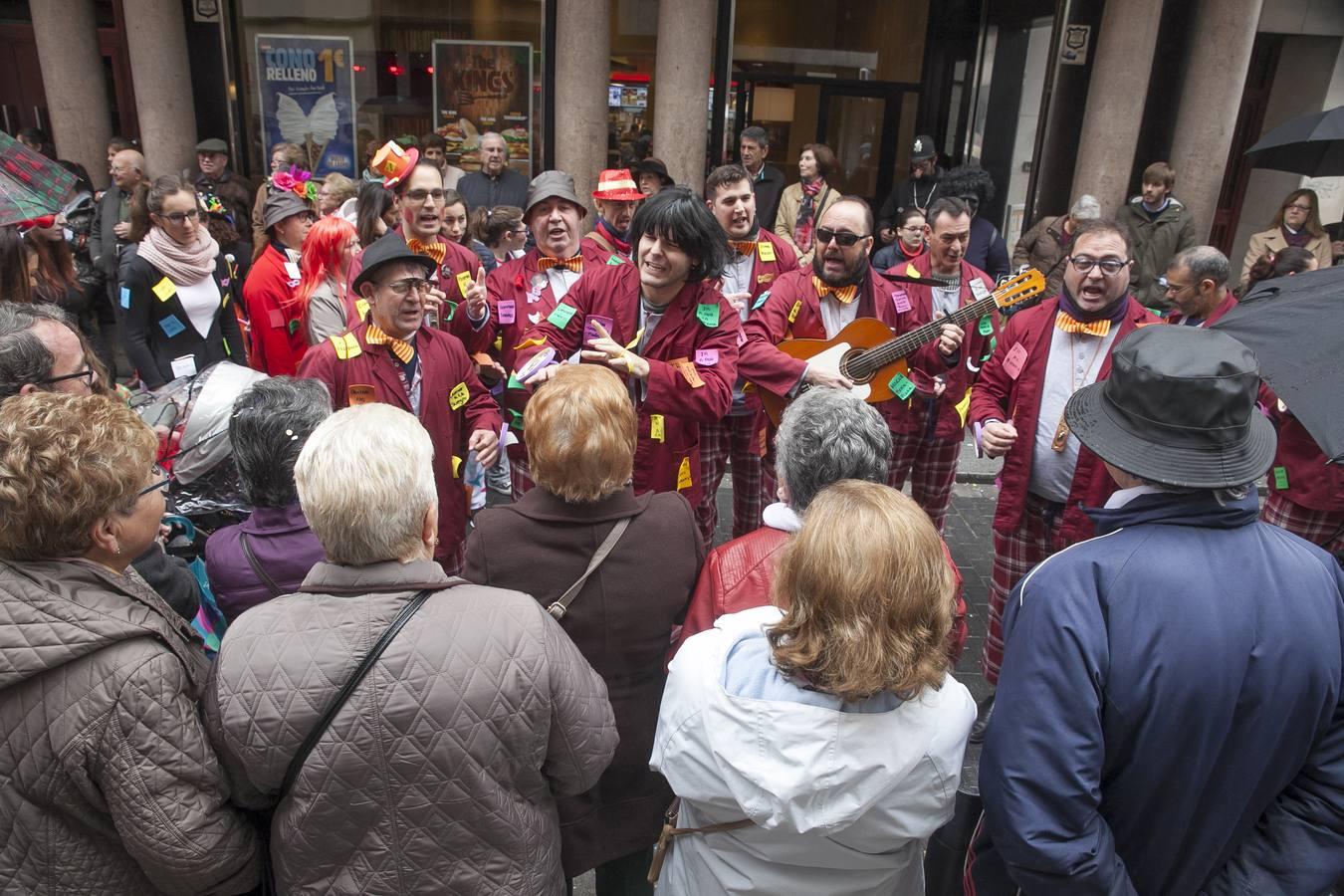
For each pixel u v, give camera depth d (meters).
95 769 1.36
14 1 8.83
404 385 2.94
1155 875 1.49
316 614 1.43
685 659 1.53
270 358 4.15
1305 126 4.12
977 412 3.31
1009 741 1.42
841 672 1.35
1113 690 1.41
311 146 8.65
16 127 9.11
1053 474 3.21
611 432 1.87
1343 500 3.26
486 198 6.90
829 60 9.12
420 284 2.81
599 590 1.90
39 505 1.37
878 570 1.36
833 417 1.93
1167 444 1.46
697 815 1.60
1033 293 3.76
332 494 1.44
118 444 1.45
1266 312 1.93
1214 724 1.39
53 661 1.32
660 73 7.57
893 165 9.51
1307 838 1.46
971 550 4.99
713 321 3.13
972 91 9.14
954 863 2.07
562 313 3.21
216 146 7.38
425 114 8.70
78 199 6.52
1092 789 1.38
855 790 1.37
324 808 1.38
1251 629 1.40
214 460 2.41
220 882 1.48
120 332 4.25
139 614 1.42
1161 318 4.34
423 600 1.45
